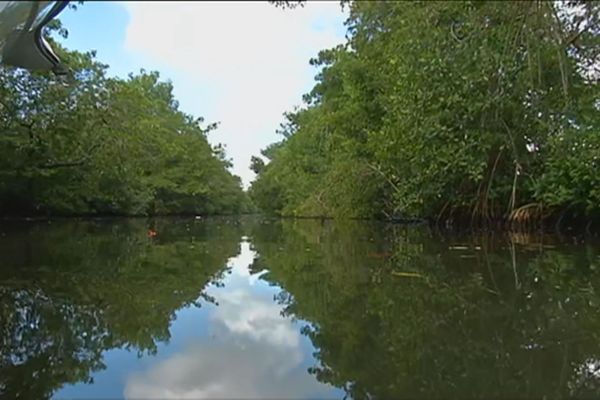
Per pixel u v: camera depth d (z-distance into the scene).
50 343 3.96
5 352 3.73
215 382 3.11
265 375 3.22
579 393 2.84
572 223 12.70
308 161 34.97
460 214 14.72
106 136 20.86
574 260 7.88
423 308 4.86
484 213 13.94
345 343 3.85
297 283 6.51
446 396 2.82
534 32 5.75
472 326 4.20
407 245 10.99
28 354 3.69
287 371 3.29
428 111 10.49
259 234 16.84
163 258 9.29
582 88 9.59
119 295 5.79
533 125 11.28
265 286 6.35
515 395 2.84
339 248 11.00
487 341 3.79
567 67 7.76
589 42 7.51
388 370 3.26
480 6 6.11
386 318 4.54
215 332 4.26
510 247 10.02
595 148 10.51
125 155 21.84
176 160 42.25
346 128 19.48
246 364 3.44
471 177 12.06
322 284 6.38
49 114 17.91
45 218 25.42
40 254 9.62
